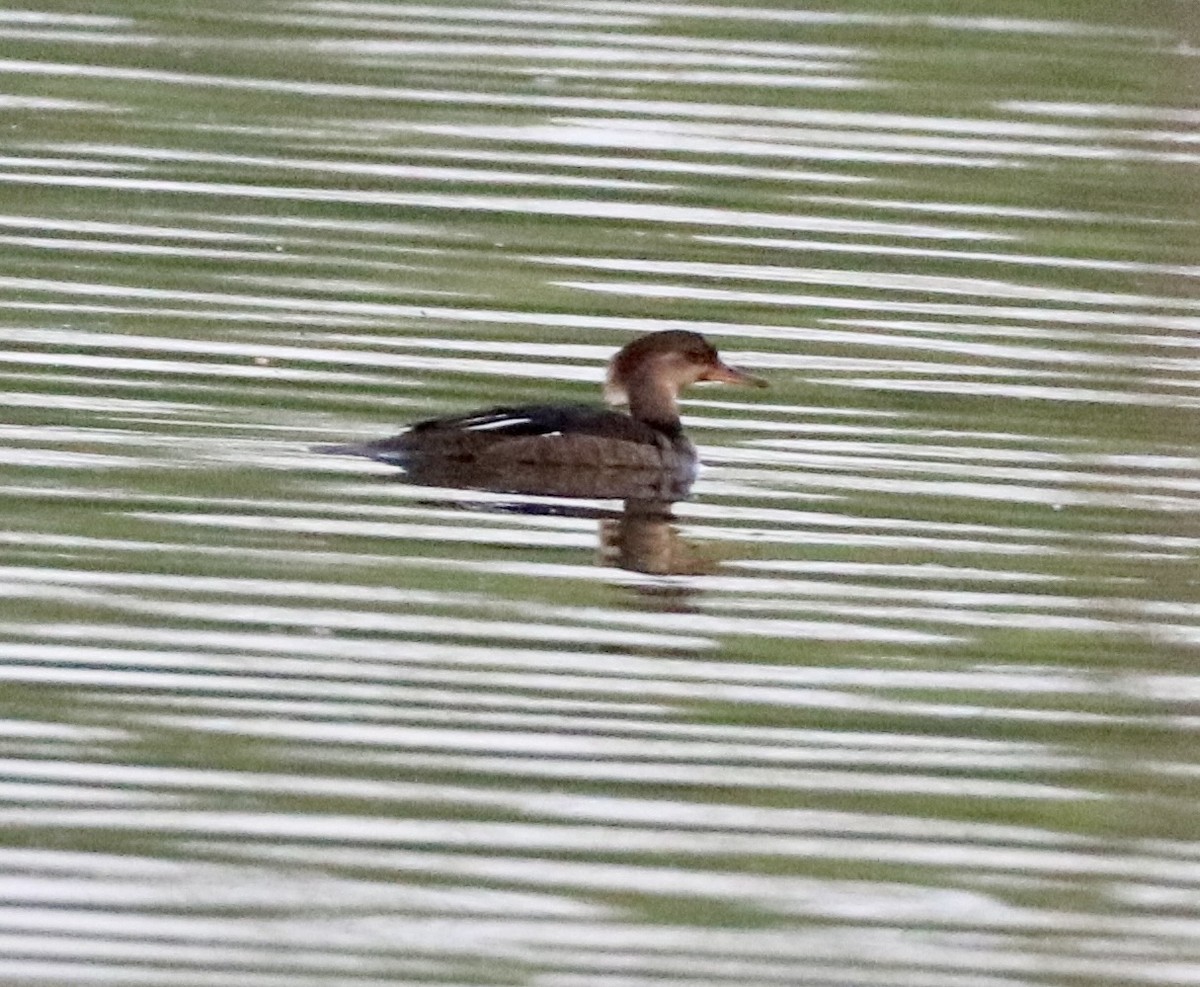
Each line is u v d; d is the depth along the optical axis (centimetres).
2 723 1343
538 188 2272
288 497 1641
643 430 1719
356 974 1141
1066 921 1201
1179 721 1388
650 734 1362
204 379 1831
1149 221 2222
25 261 2045
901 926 1192
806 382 1892
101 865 1221
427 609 1492
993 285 2083
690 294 2053
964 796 1309
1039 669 1449
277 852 1239
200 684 1391
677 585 1539
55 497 1614
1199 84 2148
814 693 1416
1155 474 1725
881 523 1644
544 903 1206
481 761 1327
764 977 1152
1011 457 1758
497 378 1878
